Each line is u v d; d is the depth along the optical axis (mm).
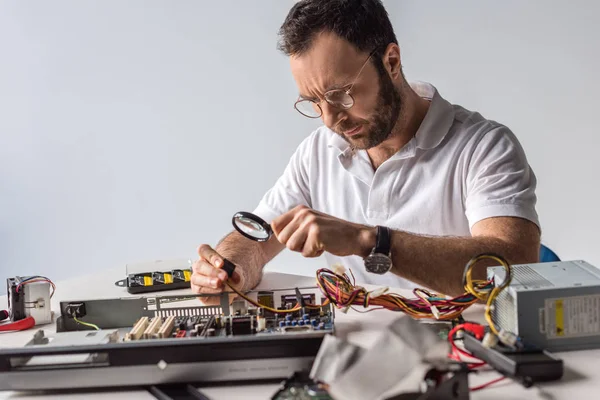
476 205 1933
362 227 1694
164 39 4492
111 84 4590
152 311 1596
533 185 2020
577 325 1349
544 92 3975
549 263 1523
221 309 1604
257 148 4512
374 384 1022
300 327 1381
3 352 1300
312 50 1844
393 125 2064
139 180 4672
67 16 4543
